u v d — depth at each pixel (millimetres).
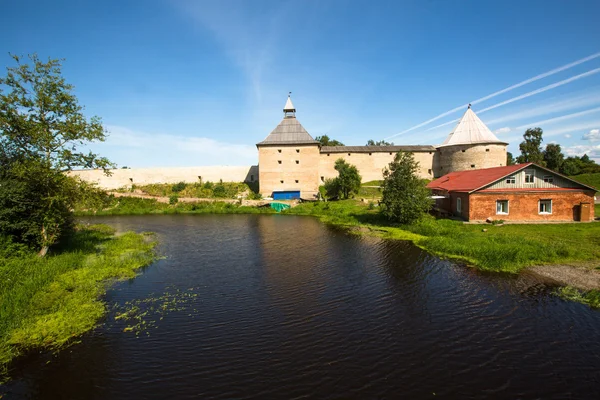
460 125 44031
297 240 17984
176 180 48312
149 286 10695
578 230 16828
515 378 5859
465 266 12141
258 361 6430
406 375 5969
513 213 19969
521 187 20312
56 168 11727
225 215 31938
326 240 17766
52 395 5512
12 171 11453
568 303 8758
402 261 13070
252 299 9539
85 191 12547
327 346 6953
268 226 23672
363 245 16156
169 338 7328
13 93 11312
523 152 54875
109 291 10242
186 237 19656
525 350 6707
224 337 7371
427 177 45812
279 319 8234
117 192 42875
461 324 7816
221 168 48594
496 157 40938
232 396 5449
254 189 45062
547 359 6398
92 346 6996
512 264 11898
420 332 7488
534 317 8055
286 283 10875
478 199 20031
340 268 12398
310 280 11117
